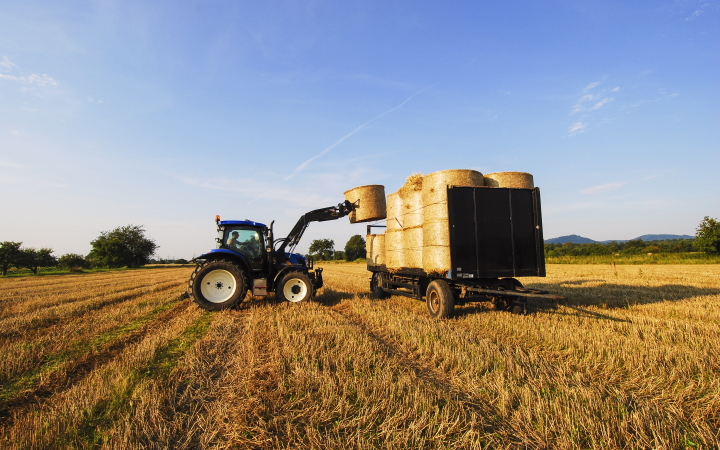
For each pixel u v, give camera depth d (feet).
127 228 233.14
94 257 202.90
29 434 9.84
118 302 39.06
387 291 34.53
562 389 12.16
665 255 107.76
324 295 39.01
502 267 24.89
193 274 29.86
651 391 12.41
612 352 16.19
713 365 14.15
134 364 15.42
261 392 12.28
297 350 16.80
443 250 24.50
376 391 12.10
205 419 10.76
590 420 10.03
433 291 25.68
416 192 28.45
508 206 25.39
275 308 29.04
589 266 93.56
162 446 9.36
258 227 33.22
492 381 13.16
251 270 32.45
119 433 9.73
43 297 44.57
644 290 38.27
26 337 21.95
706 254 98.84
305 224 35.47
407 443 9.33
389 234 32.58
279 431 10.08
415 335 19.26
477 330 20.89
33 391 13.48
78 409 11.24
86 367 16.38
